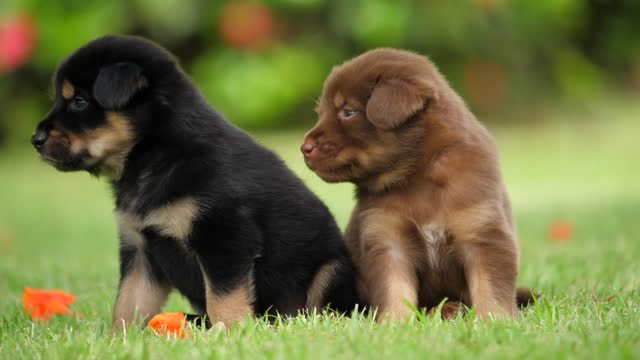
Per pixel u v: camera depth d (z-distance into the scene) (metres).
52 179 26.69
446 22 28.28
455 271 8.34
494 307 7.86
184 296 8.42
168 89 8.17
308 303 8.50
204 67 28.53
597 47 32.88
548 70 31.42
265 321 7.59
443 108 8.29
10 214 21.22
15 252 15.30
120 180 8.37
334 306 8.57
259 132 28.80
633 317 7.09
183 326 7.18
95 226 19.02
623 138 29.44
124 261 8.45
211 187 7.89
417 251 8.34
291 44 28.86
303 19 28.97
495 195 8.18
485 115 30.53
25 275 11.88
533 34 30.28
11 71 28.16
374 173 8.35
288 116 29.36
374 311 7.99
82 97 8.23
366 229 8.38
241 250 7.91
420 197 8.27
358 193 8.68
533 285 9.73
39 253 15.09
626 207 18.86
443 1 28.28
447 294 8.55
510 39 29.89
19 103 28.50
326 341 6.38
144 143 8.13
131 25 27.77
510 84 30.38
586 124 30.77
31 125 28.41
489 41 29.62
